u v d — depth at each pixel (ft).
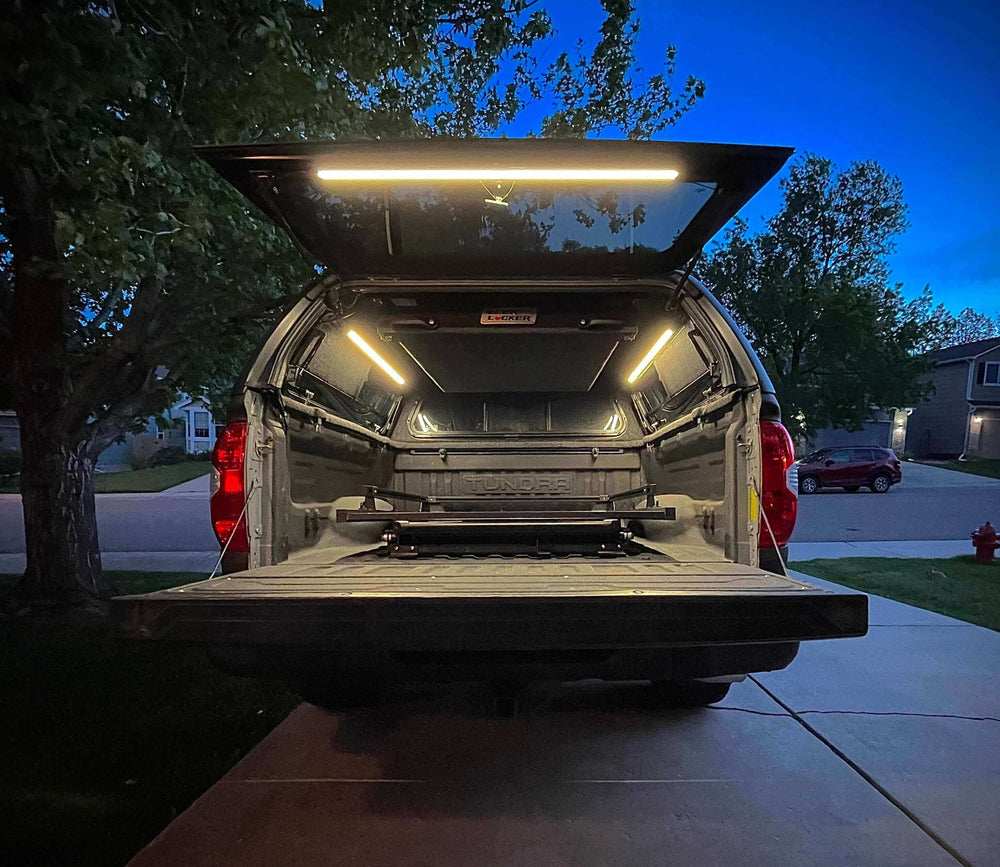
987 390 109.50
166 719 13.10
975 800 9.87
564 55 27.35
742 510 10.52
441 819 9.33
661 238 10.90
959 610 21.47
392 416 18.56
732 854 8.54
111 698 14.21
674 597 7.61
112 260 12.64
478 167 8.64
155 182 13.51
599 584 8.59
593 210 10.21
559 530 12.82
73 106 11.16
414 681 8.86
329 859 8.43
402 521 12.67
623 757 11.18
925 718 12.87
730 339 10.88
